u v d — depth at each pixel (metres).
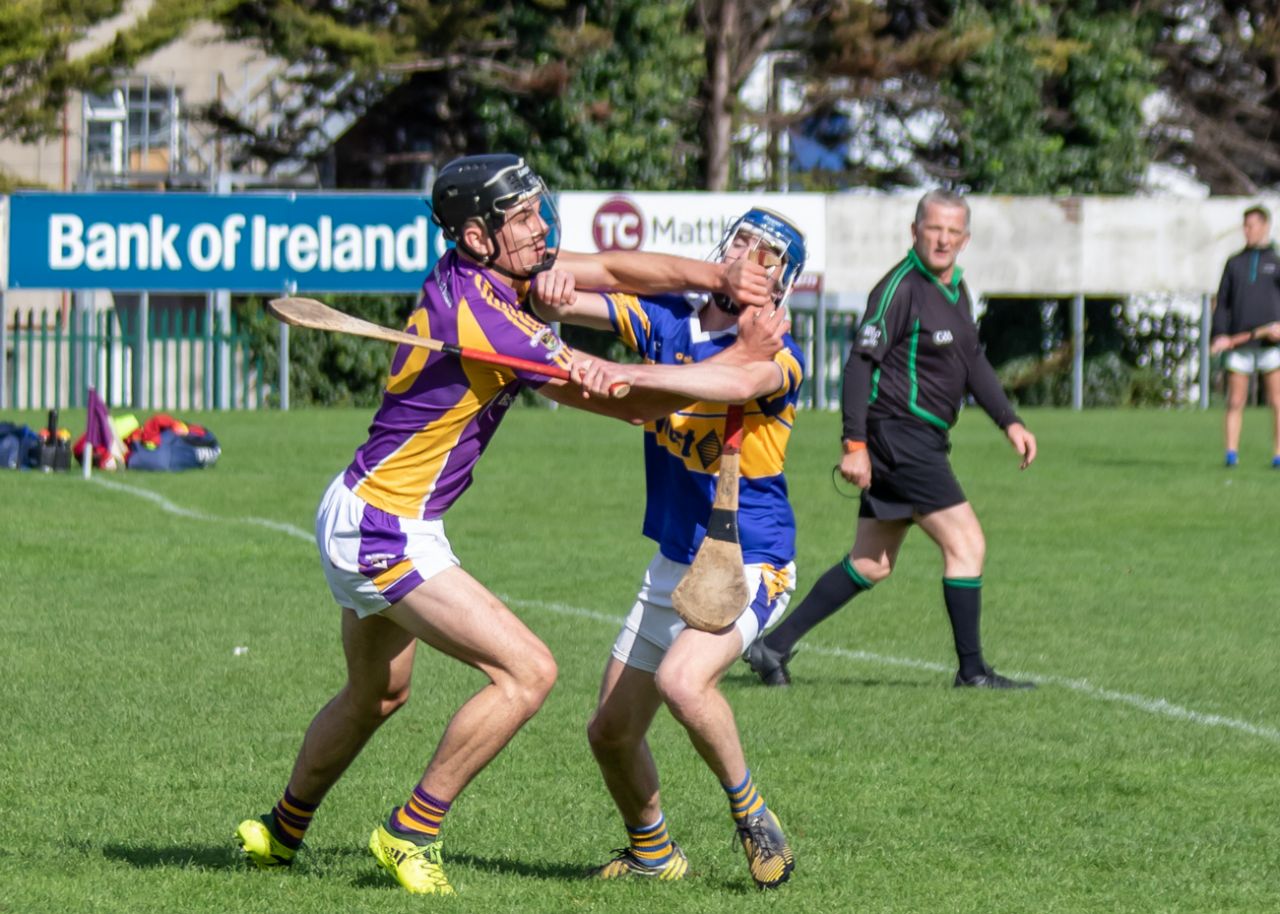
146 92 109.88
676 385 15.62
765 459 16.69
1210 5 120.31
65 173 110.62
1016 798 20.36
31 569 36.97
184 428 59.12
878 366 26.69
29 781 20.53
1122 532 45.47
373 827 18.91
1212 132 120.06
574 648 29.44
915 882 17.06
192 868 17.12
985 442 72.88
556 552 41.06
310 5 104.00
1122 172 106.75
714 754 16.30
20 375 92.94
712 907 16.11
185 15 94.62
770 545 16.83
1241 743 23.19
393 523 15.88
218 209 81.50
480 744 15.99
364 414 84.94
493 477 57.03
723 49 103.75
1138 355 103.88
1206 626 32.34
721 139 104.50
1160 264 93.81
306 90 110.88
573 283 16.17
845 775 21.36
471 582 15.98
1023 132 106.06
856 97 108.19
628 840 18.45
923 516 26.83
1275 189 123.81
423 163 113.62
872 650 30.23
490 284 15.88
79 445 56.84
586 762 21.83
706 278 16.25
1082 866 17.73
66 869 17.11
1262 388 104.19
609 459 63.38
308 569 37.91
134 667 27.27
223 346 90.94
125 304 99.00
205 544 41.09
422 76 109.88
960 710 25.17
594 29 98.88
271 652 28.67
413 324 15.90
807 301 97.38
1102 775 21.44
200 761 21.58
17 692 25.33
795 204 88.75
